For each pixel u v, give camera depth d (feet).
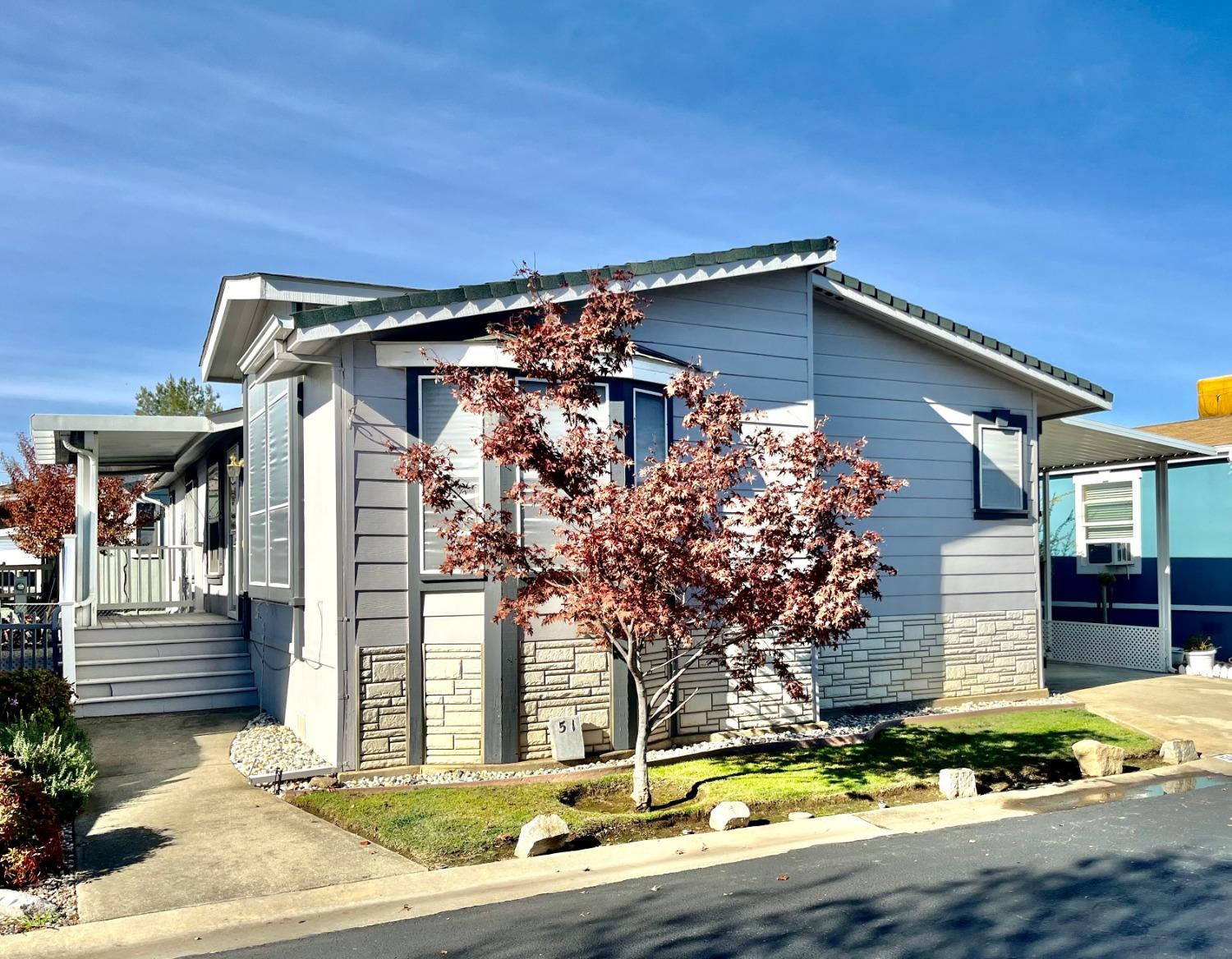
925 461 43.57
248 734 33.83
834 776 29.91
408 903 19.30
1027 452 46.34
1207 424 63.10
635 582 24.58
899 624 42.50
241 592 43.50
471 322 30.42
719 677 35.27
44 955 16.72
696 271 34.45
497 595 29.35
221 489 50.06
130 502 71.61
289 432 32.71
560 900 19.35
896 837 24.06
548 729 30.09
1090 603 63.72
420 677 29.30
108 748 31.94
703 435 26.61
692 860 22.17
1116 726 38.63
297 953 16.63
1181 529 59.11
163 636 41.96
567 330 25.77
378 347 29.19
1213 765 32.94
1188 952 16.46
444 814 24.77
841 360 41.52
